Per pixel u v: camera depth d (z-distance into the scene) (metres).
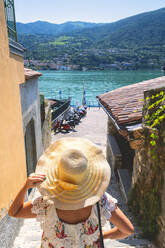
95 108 29.89
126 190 7.03
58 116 19.06
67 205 1.14
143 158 5.01
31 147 7.43
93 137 16.69
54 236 1.20
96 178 1.21
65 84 93.12
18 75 4.46
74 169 1.14
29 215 1.25
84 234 1.20
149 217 4.45
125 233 1.33
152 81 10.06
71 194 1.16
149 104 4.34
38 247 3.98
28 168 7.57
